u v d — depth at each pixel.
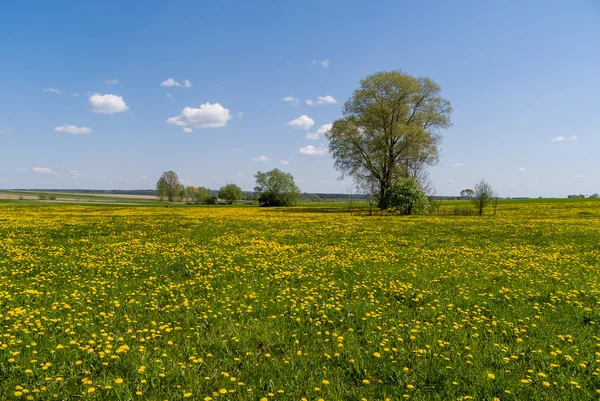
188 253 15.55
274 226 29.59
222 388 5.00
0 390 4.81
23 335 6.55
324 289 10.07
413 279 11.31
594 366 5.70
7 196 103.25
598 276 11.66
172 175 135.75
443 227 28.20
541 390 5.09
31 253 15.51
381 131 55.09
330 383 5.19
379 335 6.86
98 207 65.06
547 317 7.92
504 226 28.55
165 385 5.13
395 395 4.98
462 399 4.80
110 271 12.01
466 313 8.08
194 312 8.14
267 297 9.34
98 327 7.15
